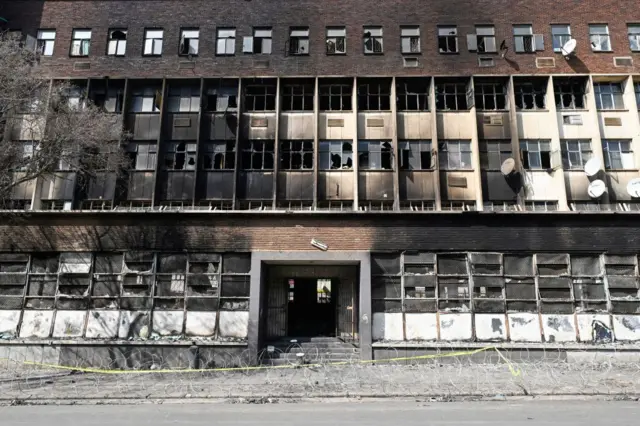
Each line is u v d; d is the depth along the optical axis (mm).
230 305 18453
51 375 15672
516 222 19000
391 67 21297
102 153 18875
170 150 20797
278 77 21109
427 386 13023
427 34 21703
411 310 18344
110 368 17672
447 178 20297
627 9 21875
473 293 18406
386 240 18891
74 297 18578
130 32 21844
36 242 19047
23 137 20016
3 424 9367
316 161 20281
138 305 18484
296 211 19031
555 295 18391
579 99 21281
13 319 18422
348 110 21234
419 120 20969
